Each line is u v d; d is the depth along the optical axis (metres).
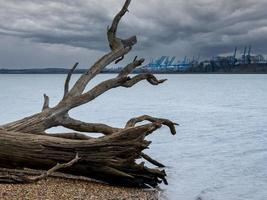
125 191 11.27
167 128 31.97
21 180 10.39
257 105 64.38
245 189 13.90
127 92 121.88
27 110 48.69
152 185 12.35
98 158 10.98
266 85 167.38
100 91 13.11
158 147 23.25
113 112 50.69
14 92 102.06
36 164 10.96
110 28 13.87
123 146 10.98
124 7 13.74
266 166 18.06
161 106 61.53
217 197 12.66
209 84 189.50
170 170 16.62
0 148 10.64
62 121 12.66
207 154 21.22
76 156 10.66
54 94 91.00
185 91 121.81
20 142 10.73
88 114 47.53
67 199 9.55
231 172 16.66
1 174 10.69
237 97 87.06
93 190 10.75
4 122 34.59
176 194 12.33
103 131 12.87
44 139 10.89
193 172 16.41
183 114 48.53
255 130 33.22
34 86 158.62
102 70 13.68
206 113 50.06
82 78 13.24
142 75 13.66
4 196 9.29
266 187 14.12
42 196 9.55
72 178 11.80
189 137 28.12
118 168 11.31
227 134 30.44
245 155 21.20
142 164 11.61
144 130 10.94
